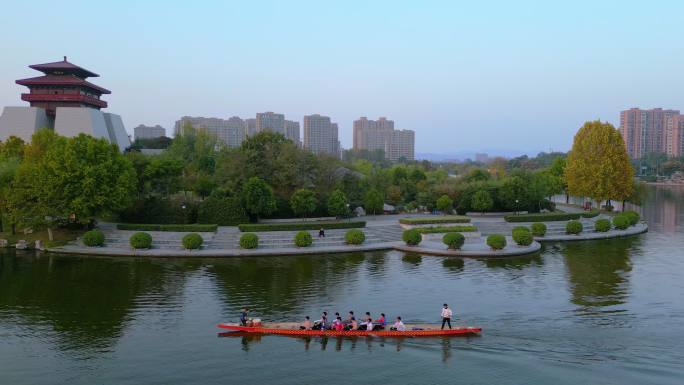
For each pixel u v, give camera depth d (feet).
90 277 148.25
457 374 84.12
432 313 115.65
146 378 83.66
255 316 114.21
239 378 83.82
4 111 328.08
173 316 114.52
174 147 353.92
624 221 235.61
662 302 123.54
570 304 122.01
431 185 325.01
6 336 102.12
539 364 86.94
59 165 187.73
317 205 240.12
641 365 85.56
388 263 168.96
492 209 279.69
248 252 180.04
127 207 203.21
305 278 147.74
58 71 342.64
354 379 83.10
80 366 88.22
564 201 388.37
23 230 206.08
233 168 236.02
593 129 286.46
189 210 215.72
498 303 122.93
